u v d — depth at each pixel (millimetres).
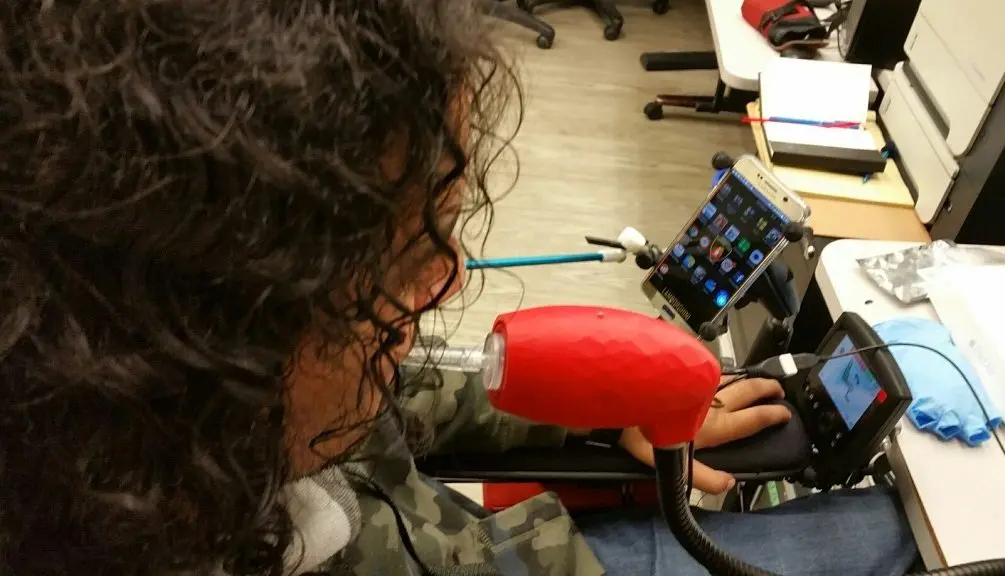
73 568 326
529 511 762
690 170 2207
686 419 446
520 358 414
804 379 853
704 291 930
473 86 321
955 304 872
